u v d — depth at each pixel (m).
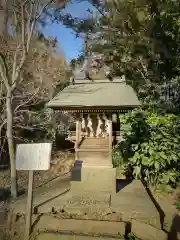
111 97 4.01
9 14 5.55
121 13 7.27
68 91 4.35
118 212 3.55
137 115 5.52
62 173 6.79
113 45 8.30
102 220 3.40
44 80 7.33
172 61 7.45
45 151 2.95
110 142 4.14
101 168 4.13
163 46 7.39
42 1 5.05
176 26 6.92
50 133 8.38
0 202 4.26
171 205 4.24
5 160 7.73
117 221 3.38
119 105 3.77
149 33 7.26
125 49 7.93
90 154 4.23
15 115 7.04
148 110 6.36
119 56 8.23
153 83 7.77
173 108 6.61
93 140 4.31
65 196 4.19
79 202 3.79
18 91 6.95
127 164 5.62
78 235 3.05
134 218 3.46
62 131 8.42
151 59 7.77
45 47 7.38
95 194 4.07
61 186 5.03
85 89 4.36
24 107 7.57
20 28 5.39
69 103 3.91
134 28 7.45
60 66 8.30
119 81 4.51
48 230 3.25
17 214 3.64
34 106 8.02
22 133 7.95
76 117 4.27
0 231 3.39
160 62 7.60
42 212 3.65
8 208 3.88
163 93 7.45
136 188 4.61
